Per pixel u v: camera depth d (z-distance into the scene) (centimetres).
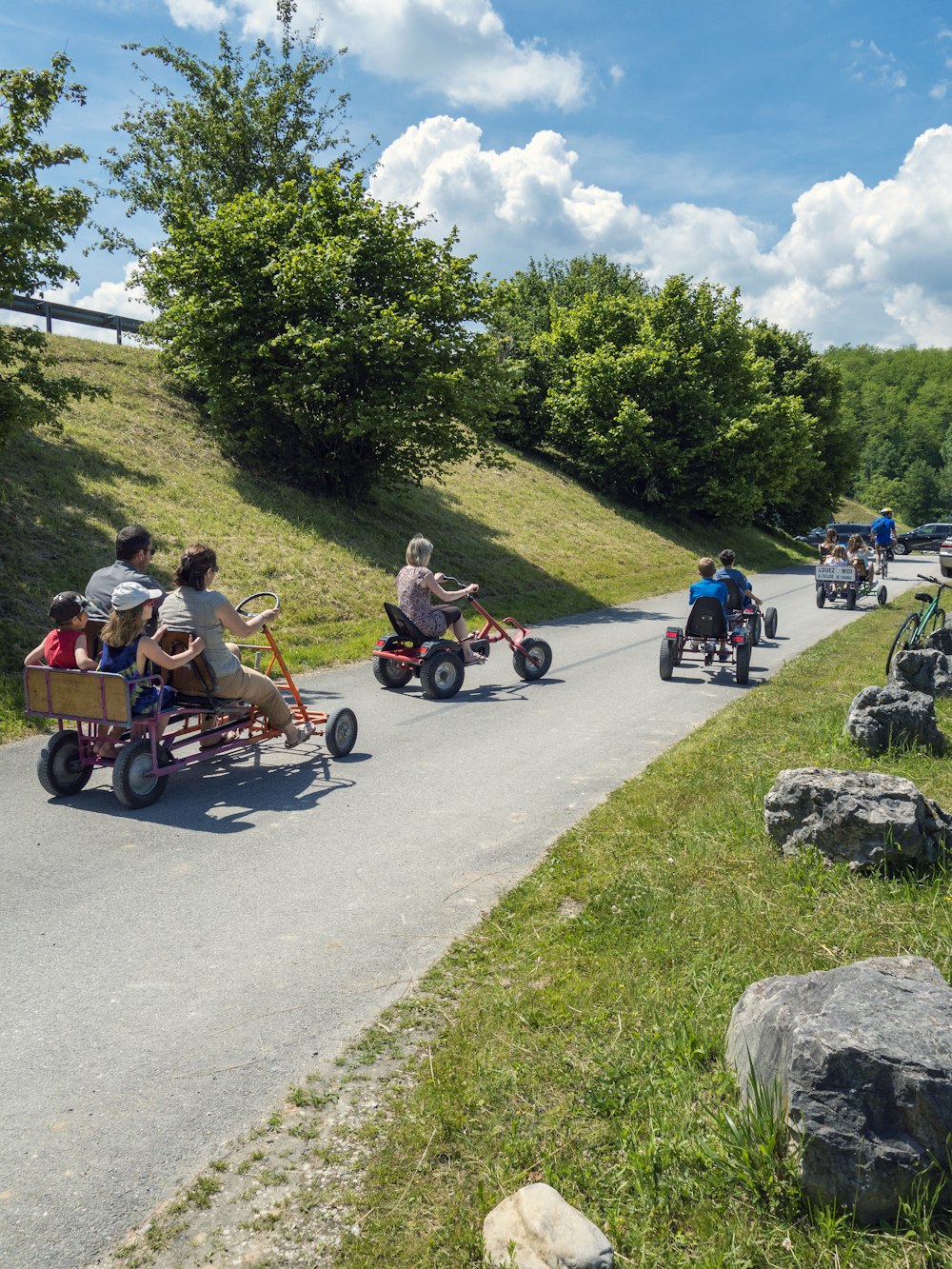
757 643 1520
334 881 531
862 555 2159
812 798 524
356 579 1697
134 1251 264
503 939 451
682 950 422
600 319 3875
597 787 719
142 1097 334
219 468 1905
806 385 5162
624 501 3838
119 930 465
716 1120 297
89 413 1841
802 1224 263
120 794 634
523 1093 326
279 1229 271
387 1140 306
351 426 1827
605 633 1653
